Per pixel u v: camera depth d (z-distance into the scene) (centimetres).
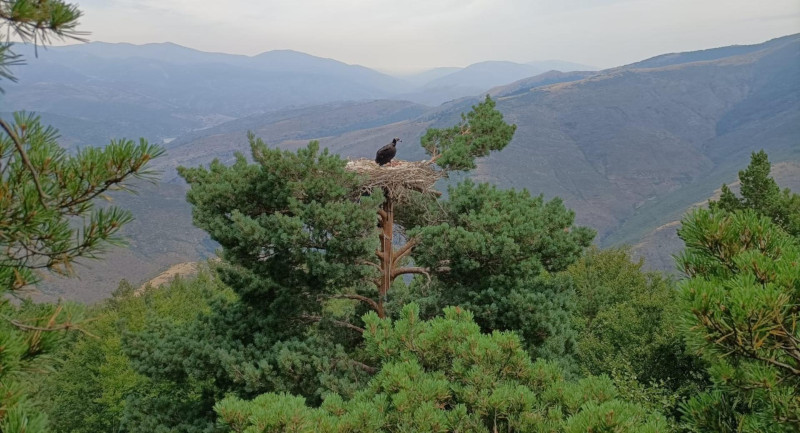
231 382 1667
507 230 1616
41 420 411
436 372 812
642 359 2669
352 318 1841
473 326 845
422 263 1711
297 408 661
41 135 438
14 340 413
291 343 1571
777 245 526
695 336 468
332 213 1451
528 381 816
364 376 1527
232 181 1633
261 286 1745
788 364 511
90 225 448
